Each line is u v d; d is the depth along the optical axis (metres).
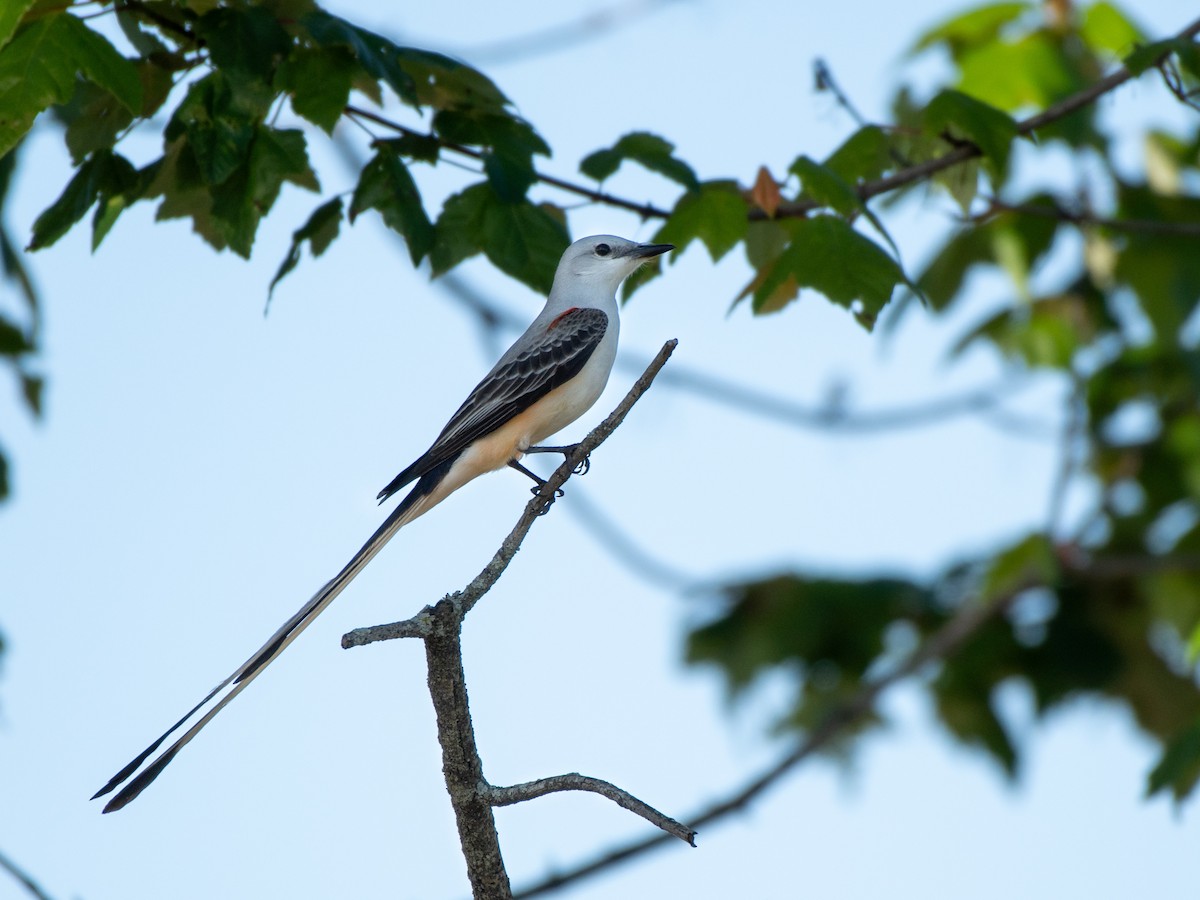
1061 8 13.77
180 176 9.38
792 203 10.51
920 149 11.10
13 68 8.16
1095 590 15.00
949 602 15.42
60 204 9.06
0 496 11.97
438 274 9.77
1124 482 15.25
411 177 9.39
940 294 14.87
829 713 14.98
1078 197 14.23
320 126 8.63
